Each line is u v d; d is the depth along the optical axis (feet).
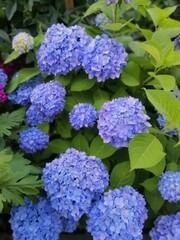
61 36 2.47
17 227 2.12
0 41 3.08
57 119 2.66
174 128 2.20
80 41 2.49
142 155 2.02
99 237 2.01
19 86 2.78
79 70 2.63
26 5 3.03
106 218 2.01
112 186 2.28
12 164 2.17
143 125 2.17
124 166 2.30
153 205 2.30
